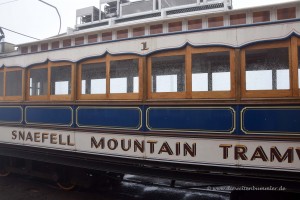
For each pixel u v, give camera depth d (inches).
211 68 155.8
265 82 144.0
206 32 156.2
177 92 162.9
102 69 187.9
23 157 230.4
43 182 256.2
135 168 178.4
